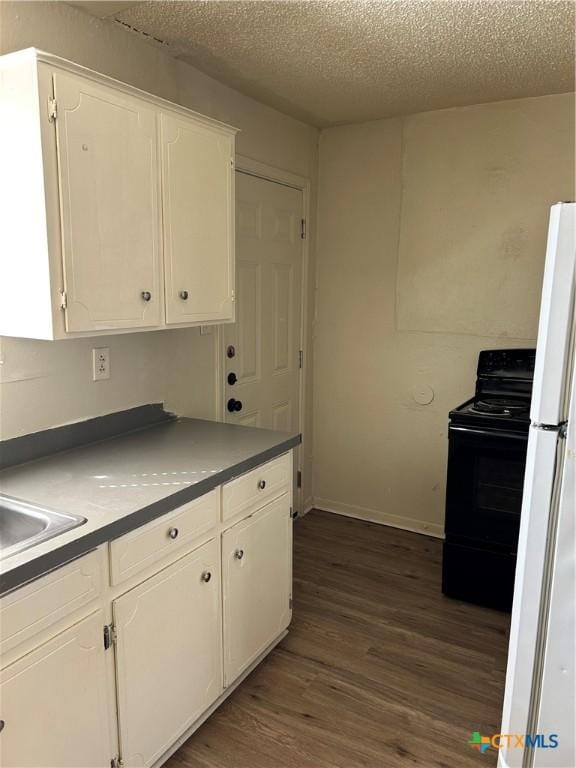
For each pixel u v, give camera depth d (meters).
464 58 2.34
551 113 2.85
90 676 1.48
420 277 3.29
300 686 2.17
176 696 1.79
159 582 1.67
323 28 2.06
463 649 2.39
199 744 1.90
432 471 3.42
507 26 2.03
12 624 1.26
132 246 1.83
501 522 2.62
